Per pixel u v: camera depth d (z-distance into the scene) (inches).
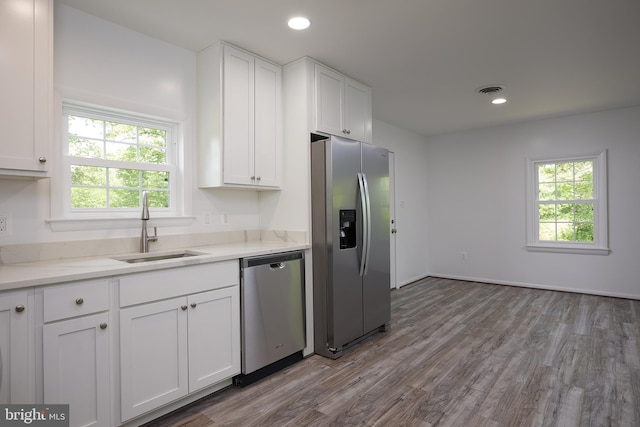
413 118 185.5
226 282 86.8
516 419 74.7
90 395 64.7
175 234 101.9
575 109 171.0
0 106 65.0
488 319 141.8
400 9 85.4
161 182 103.1
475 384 89.7
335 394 85.9
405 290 192.9
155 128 102.0
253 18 88.9
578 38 100.4
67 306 62.2
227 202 115.3
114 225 90.5
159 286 74.2
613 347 111.2
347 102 126.3
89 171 89.7
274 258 98.3
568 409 77.9
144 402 71.6
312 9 85.0
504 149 202.1
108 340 67.1
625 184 169.3
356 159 116.5
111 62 90.0
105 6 82.9
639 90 143.9
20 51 67.4
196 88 107.7
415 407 79.7
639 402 80.0
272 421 74.9
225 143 100.2
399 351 111.7
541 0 82.1
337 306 108.3
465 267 217.0
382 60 114.4
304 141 111.4
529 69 122.3
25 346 58.1
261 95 110.0
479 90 143.2
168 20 89.6
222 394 86.4
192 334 79.5
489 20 91.0
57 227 81.0
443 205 225.1
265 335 95.0
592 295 176.2
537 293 182.2
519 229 197.9
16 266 70.4
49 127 70.7
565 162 187.3
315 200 111.4
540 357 105.0
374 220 123.3
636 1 82.4
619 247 171.2
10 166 65.7
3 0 65.8
